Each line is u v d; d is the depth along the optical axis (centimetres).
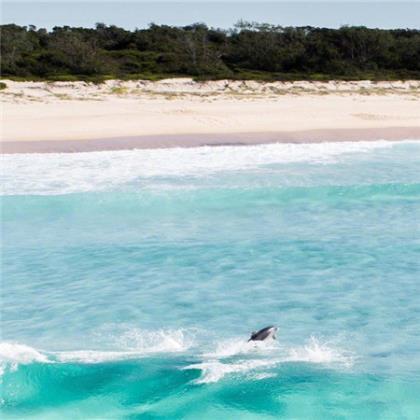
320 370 4684
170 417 4159
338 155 11700
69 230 7831
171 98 19750
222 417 4153
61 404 4281
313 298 6006
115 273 6625
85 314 5731
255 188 9231
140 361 4806
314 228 7888
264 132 14125
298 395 4350
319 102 18975
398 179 9819
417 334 5297
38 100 18900
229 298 6031
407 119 15625
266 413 4172
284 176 10025
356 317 5609
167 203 8762
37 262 6894
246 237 7594
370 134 13912
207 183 9575
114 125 14775
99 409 4244
